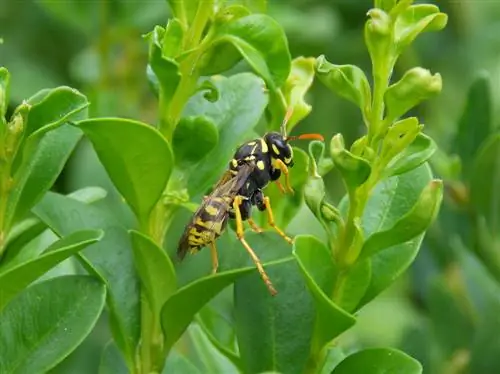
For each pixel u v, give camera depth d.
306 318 0.14
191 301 0.14
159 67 0.14
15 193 0.14
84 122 0.13
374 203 0.14
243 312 0.14
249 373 0.14
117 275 0.14
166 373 0.15
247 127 0.15
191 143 0.14
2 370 0.14
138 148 0.13
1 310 0.13
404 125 0.13
